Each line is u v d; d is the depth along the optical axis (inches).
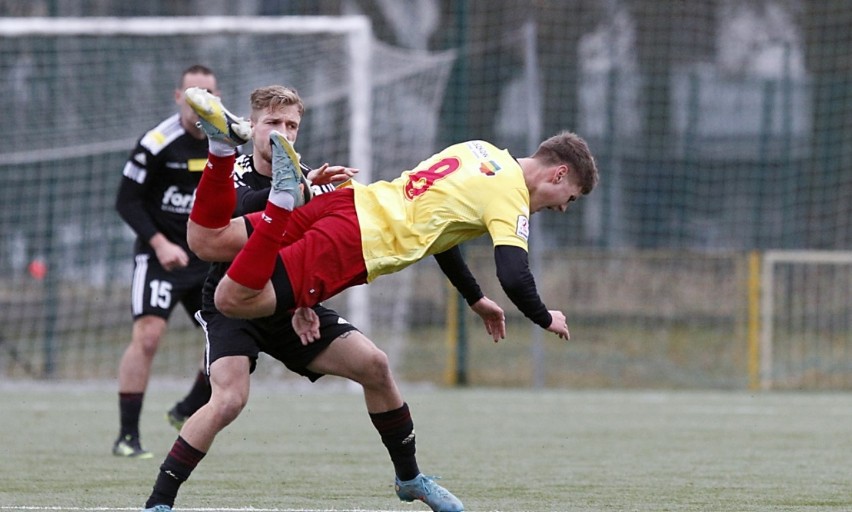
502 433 917.2
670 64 2137.1
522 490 618.8
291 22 1310.3
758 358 1457.9
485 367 1534.2
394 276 1536.7
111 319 1514.5
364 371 500.4
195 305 797.2
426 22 2378.2
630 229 2007.9
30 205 1464.1
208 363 494.9
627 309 1793.8
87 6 2057.1
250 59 1493.6
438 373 1519.4
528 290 486.0
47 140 1481.3
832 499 589.9
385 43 2338.8
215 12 2196.1
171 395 1230.9
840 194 1936.5
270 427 951.0
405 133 1523.1
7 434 887.7
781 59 2198.6
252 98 531.8
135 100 1515.7
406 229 494.3
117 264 1512.1
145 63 1523.1
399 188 506.6
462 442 856.3
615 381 1497.3
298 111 532.1
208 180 476.4
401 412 508.7
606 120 2128.4
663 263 1847.9
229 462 733.3
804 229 1953.7
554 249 1868.8
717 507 561.9
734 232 1987.0
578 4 2128.4
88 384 1368.1
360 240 488.4
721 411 1110.4
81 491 601.0
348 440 860.6
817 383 1476.4
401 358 1547.7
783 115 1989.4
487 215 496.7
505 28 2087.8
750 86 2055.9
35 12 1953.7
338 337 501.7
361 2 2325.3
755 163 2011.6
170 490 478.0
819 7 1987.0
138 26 1307.8
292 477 663.8
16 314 1497.3
